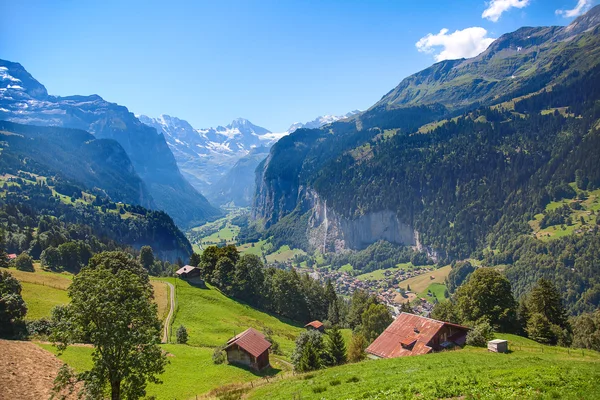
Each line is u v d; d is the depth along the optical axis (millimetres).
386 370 37625
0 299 60344
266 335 88875
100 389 30547
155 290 120688
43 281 106375
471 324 82312
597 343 76812
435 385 26875
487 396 23609
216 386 53406
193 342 82688
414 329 55188
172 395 49250
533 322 75750
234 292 133750
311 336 67375
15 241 173500
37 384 38719
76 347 55094
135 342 30562
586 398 21516
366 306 127062
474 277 86500
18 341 51844
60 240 169750
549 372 27453
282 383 39938
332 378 36531
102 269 33031
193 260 159000
